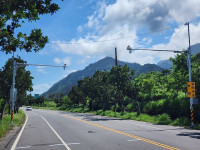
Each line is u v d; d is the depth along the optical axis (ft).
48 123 76.48
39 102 417.90
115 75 107.24
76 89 229.45
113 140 35.83
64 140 36.86
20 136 42.88
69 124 70.18
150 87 126.52
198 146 29.58
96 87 171.32
